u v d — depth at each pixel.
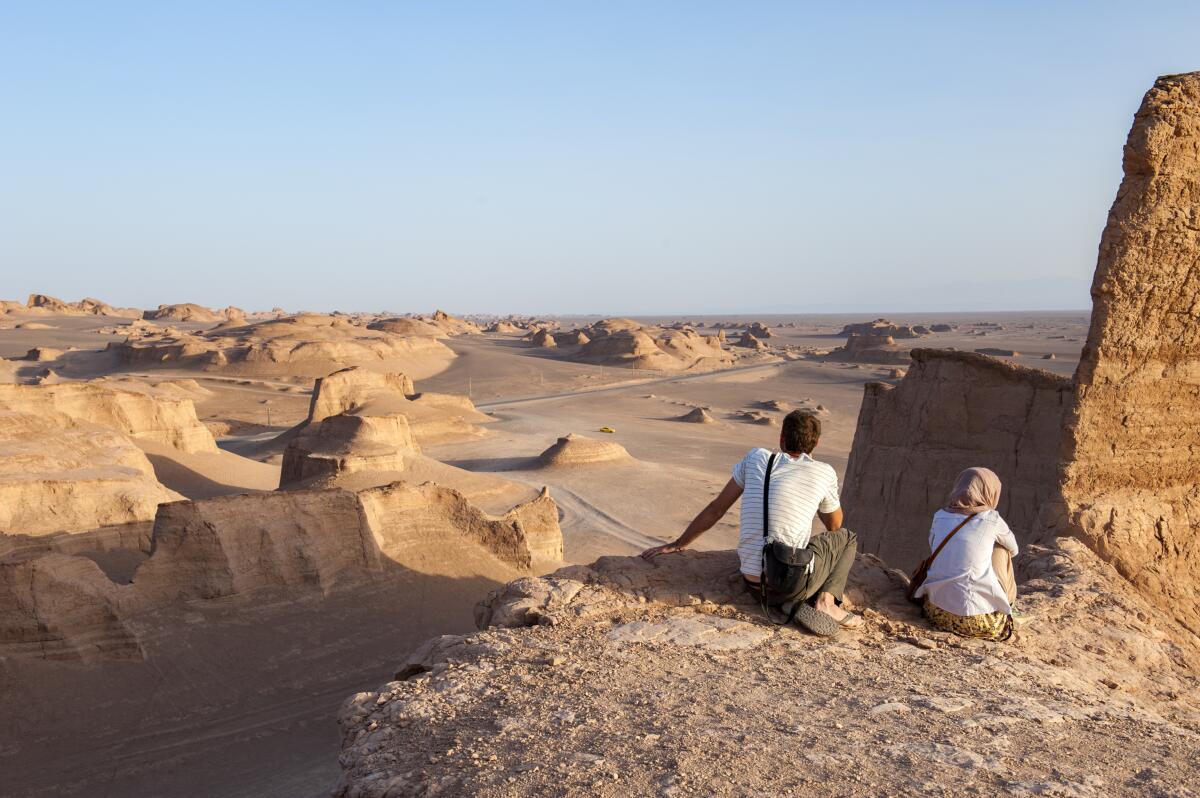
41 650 20.22
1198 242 13.73
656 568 8.91
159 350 130.25
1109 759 5.74
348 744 6.20
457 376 140.38
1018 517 20.19
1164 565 14.16
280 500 25.38
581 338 190.00
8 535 25.66
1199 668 8.88
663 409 107.94
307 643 23.33
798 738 5.71
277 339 139.00
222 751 19.25
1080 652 8.45
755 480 8.01
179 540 23.31
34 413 35.84
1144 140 13.23
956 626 8.13
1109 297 13.79
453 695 6.52
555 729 5.81
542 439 81.88
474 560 29.38
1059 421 19.78
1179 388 14.54
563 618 7.94
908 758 5.47
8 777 17.72
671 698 6.36
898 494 23.05
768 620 8.05
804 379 143.25
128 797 17.56
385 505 28.75
